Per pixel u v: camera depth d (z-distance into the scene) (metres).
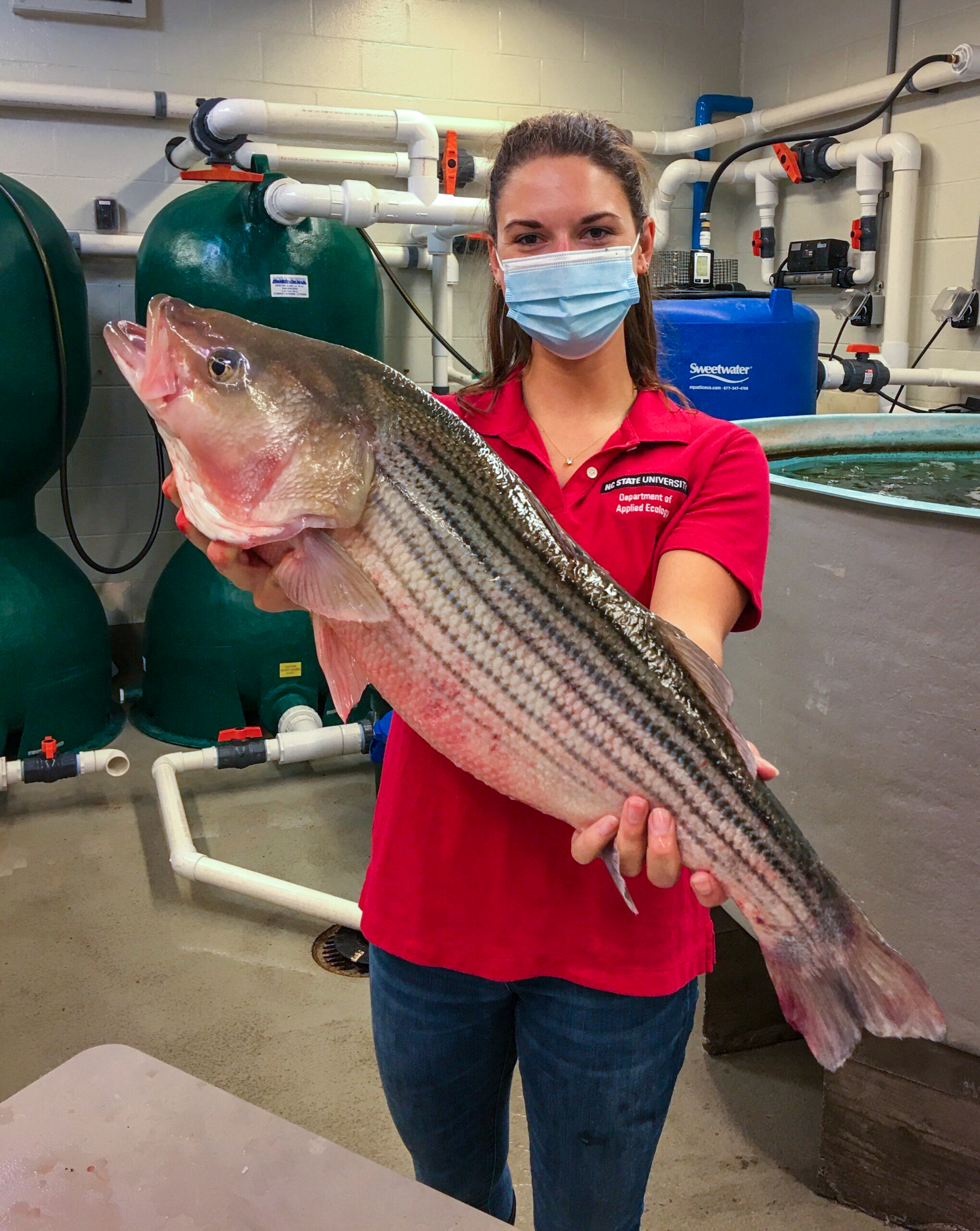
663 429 1.09
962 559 1.37
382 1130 1.89
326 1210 0.74
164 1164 0.77
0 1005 2.21
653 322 1.21
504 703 0.96
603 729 0.95
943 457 2.69
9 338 3.11
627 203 1.08
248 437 0.92
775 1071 2.07
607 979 1.06
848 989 0.97
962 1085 1.59
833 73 4.39
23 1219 0.72
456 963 1.09
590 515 1.08
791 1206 1.73
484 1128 1.23
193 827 2.99
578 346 1.08
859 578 1.50
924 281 4.05
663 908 1.07
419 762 1.12
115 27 3.82
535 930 1.07
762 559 1.08
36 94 3.67
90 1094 0.84
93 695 3.52
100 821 3.02
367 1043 2.12
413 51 4.27
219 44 3.97
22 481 3.35
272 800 3.17
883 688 1.49
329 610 0.92
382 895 1.14
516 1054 1.24
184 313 0.93
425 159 3.24
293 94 4.12
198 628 3.48
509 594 0.94
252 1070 2.04
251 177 3.14
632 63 4.69
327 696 3.64
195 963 2.38
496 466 0.97
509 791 0.99
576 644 0.94
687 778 0.95
